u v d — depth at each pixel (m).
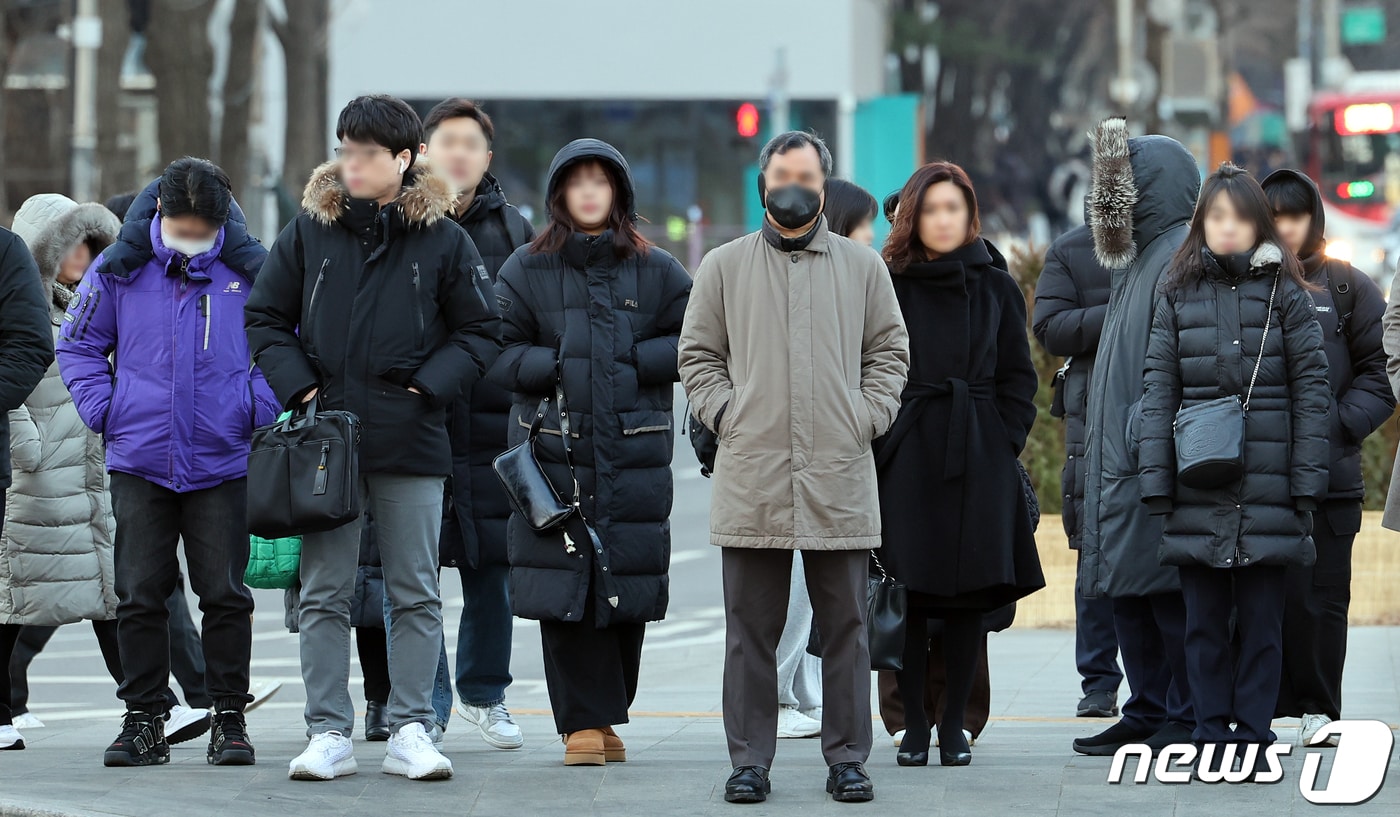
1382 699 28.89
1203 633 21.98
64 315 26.09
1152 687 24.41
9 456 23.97
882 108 121.88
